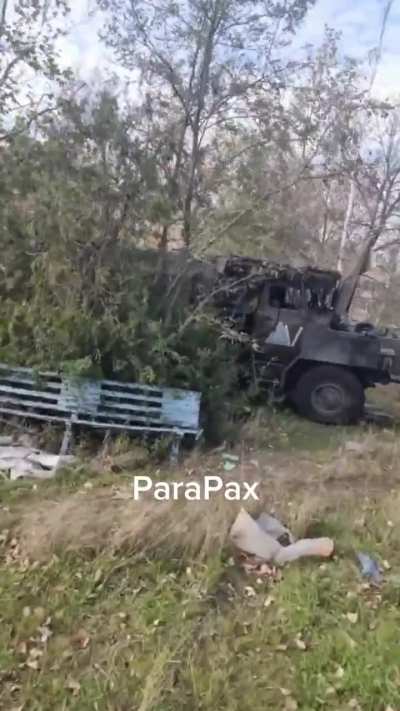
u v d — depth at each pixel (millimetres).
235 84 8664
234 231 7988
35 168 6625
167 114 7750
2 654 3635
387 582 4504
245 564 4617
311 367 8953
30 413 6551
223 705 3387
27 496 5344
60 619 3930
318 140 10453
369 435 8094
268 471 6523
